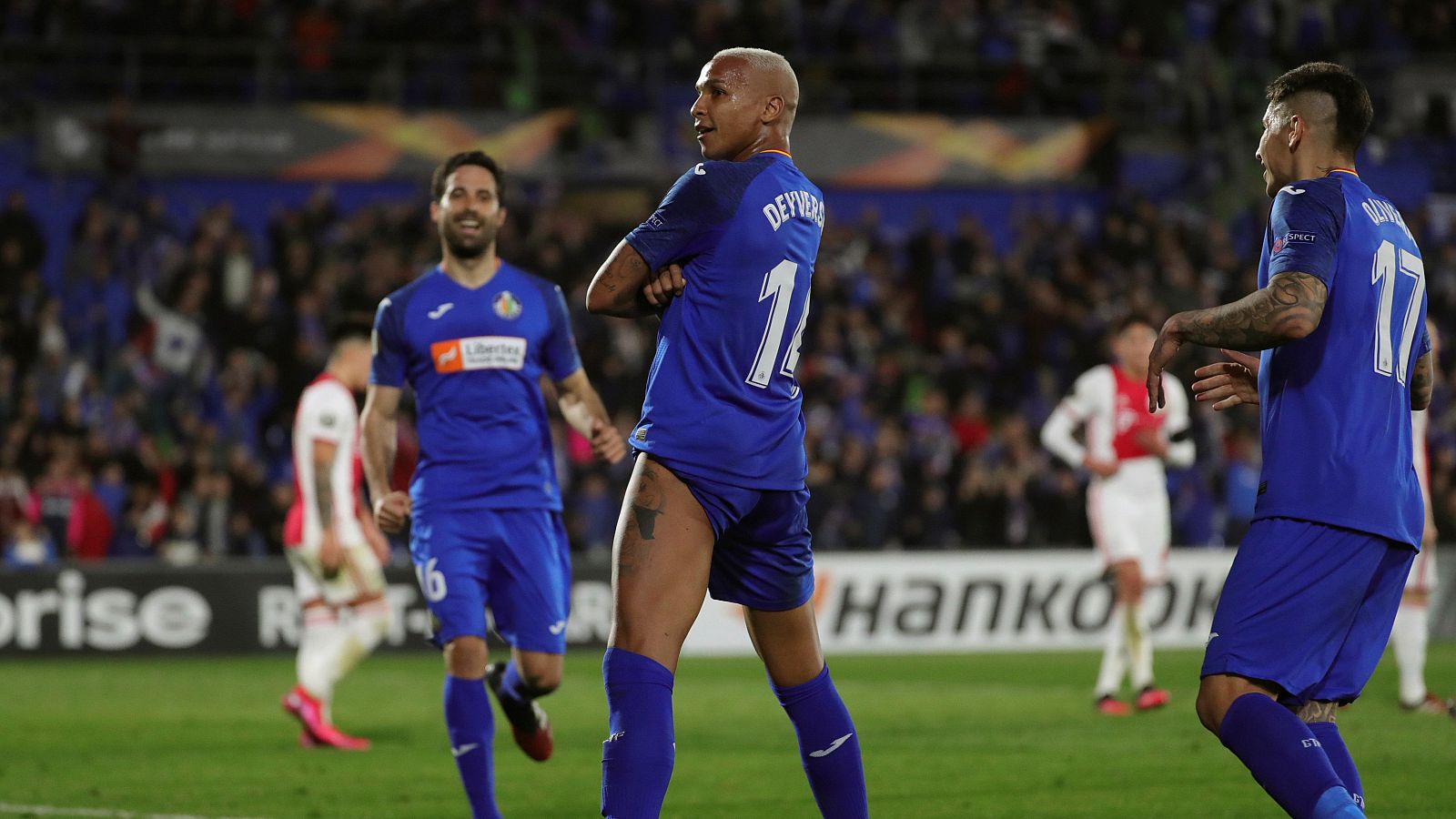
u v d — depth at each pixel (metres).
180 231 79.62
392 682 46.03
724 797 24.95
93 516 58.28
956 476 65.50
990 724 34.25
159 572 54.28
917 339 77.00
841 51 86.25
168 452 67.31
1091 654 55.06
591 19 84.50
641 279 16.05
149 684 45.44
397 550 58.88
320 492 31.66
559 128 81.56
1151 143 87.12
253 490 60.25
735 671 49.22
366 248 74.88
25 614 53.00
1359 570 15.41
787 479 16.36
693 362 16.08
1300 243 15.32
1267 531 15.65
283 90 81.75
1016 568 57.50
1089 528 63.69
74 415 61.09
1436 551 60.81
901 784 25.89
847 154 84.25
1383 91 87.12
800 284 16.41
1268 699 15.16
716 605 56.16
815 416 66.69
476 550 22.16
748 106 16.59
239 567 54.84
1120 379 37.22
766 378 16.22
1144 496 37.00
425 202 80.69
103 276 73.38
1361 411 15.62
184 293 72.06
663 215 16.03
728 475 15.95
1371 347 15.73
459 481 22.28
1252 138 86.19
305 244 73.44
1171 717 34.97
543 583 22.52
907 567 57.00
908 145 84.69
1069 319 75.38
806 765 17.05
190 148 78.69
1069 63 87.75
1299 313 14.91
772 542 16.56
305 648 32.06
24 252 73.19
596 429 23.75
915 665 50.97
